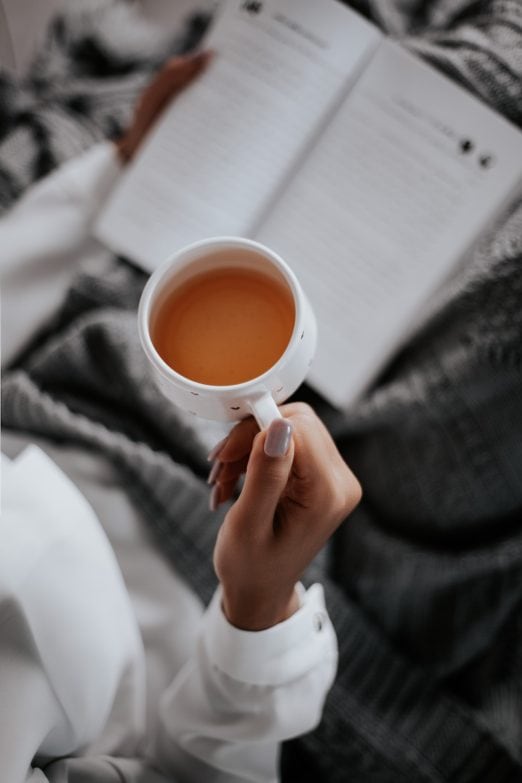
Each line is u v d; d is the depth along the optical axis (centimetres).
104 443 86
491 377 80
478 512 86
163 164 85
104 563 59
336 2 79
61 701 55
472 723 85
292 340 42
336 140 81
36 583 53
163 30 113
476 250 83
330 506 48
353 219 81
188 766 70
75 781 63
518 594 86
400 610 90
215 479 58
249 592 53
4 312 93
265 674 61
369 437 91
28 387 90
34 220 94
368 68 79
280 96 81
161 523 84
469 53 84
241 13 82
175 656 79
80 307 97
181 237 85
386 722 85
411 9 95
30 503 56
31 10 109
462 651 89
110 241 87
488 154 77
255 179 83
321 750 86
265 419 42
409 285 80
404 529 90
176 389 42
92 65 113
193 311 47
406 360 87
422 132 79
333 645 66
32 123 112
